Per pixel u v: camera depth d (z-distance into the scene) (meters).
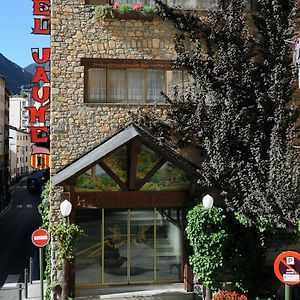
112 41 16.70
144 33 16.88
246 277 16.17
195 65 15.99
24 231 34.34
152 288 16.23
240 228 16.27
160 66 16.95
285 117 15.41
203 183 15.51
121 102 16.91
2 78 66.56
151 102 17.00
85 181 15.88
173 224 16.70
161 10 16.55
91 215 16.25
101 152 15.09
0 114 64.44
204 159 16.61
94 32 16.62
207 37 16.36
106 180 15.99
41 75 18.81
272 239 16.00
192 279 16.17
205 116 15.78
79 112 16.48
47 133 19.42
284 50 15.64
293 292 14.84
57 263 16.03
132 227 16.48
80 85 16.50
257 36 16.64
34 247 28.38
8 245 28.97
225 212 16.20
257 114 15.61
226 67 15.64
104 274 16.31
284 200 14.40
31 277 19.77
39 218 41.38
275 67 15.52
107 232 16.34
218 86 15.78
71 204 15.30
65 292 15.18
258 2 16.50
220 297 14.24
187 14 16.53
